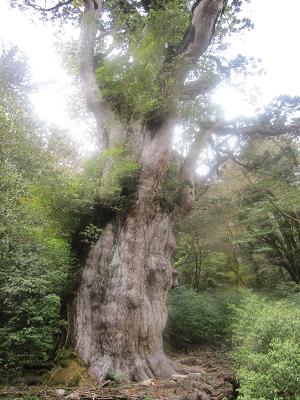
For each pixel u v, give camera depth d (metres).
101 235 10.79
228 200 20.70
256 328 8.58
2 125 8.37
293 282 21.47
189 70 12.41
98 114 12.48
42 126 10.91
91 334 9.96
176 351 14.67
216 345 15.12
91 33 13.30
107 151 10.81
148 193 11.27
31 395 8.05
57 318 9.94
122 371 9.53
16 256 9.40
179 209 12.36
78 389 8.52
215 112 13.12
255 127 14.48
